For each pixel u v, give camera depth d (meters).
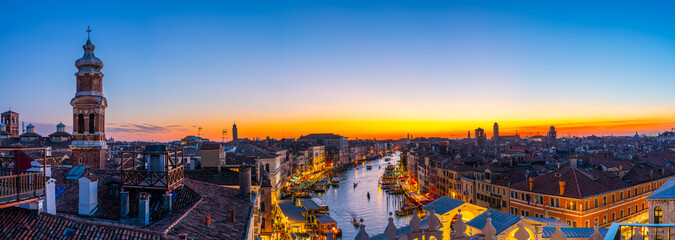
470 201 90.69
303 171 177.62
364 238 10.11
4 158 24.91
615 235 10.55
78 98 52.91
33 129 107.62
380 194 134.88
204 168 54.44
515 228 18.72
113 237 20.50
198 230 24.81
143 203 26.80
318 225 80.00
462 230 11.43
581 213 65.19
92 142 53.28
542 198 70.88
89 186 28.70
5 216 20.39
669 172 90.44
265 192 56.12
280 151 129.00
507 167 96.31
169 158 33.59
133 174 29.88
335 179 158.75
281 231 76.12
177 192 31.17
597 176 72.62
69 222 20.89
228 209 30.77
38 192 21.19
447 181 103.94
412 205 104.56
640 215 75.62
